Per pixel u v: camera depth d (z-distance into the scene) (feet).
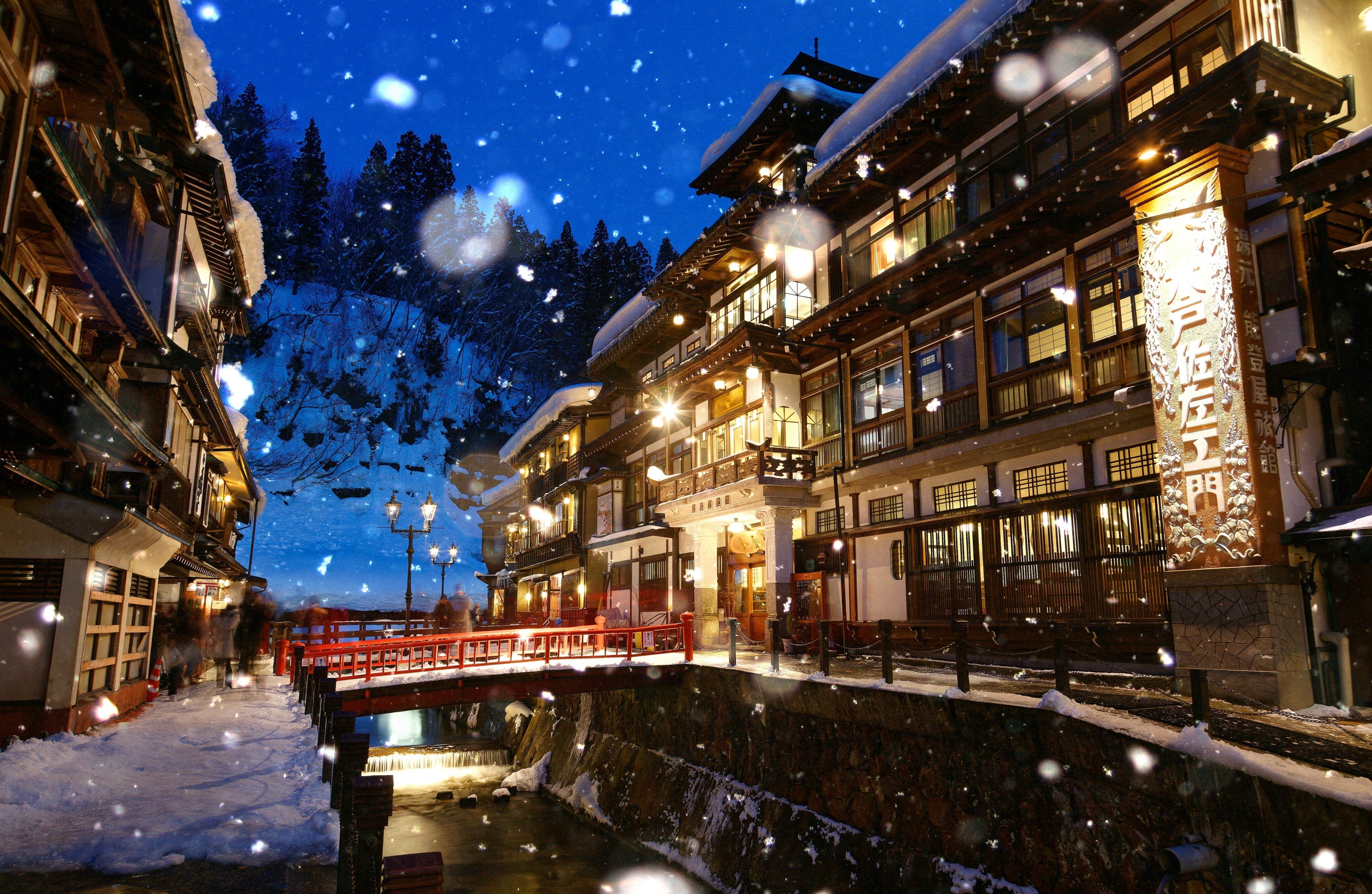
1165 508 37.91
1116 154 41.06
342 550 186.60
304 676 48.24
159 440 48.70
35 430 29.63
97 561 36.55
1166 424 38.11
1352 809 18.45
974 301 56.13
